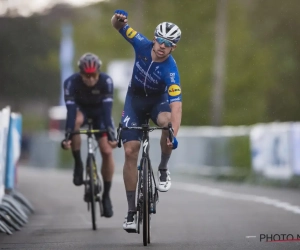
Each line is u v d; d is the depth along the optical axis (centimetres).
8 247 2227
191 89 10412
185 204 3638
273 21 11144
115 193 4469
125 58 11412
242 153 5316
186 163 6222
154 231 2569
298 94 10788
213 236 2402
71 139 2753
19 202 3328
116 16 2253
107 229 2695
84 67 2697
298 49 11019
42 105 14950
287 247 2105
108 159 2834
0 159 2823
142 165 2178
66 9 12644
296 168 4459
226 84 10269
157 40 2170
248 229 2566
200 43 10431
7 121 3131
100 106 2852
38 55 12731
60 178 6291
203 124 10394
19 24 12312
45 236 2498
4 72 12988
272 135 4778
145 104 2300
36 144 10456
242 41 10269
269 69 10488
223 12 9725
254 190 4525
